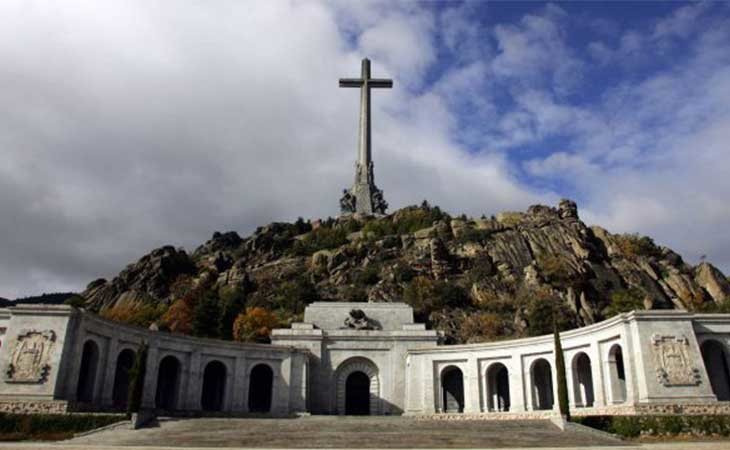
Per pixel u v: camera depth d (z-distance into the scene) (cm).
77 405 4762
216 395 7031
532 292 11788
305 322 7750
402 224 15450
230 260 14912
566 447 3866
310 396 7106
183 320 10469
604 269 13188
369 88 16688
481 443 4094
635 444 4031
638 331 5112
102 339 5434
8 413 4409
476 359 6762
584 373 6419
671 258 14425
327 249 14575
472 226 14688
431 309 11019
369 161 16875
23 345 4822
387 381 7219
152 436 4253
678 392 4881
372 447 3956
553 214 15012
